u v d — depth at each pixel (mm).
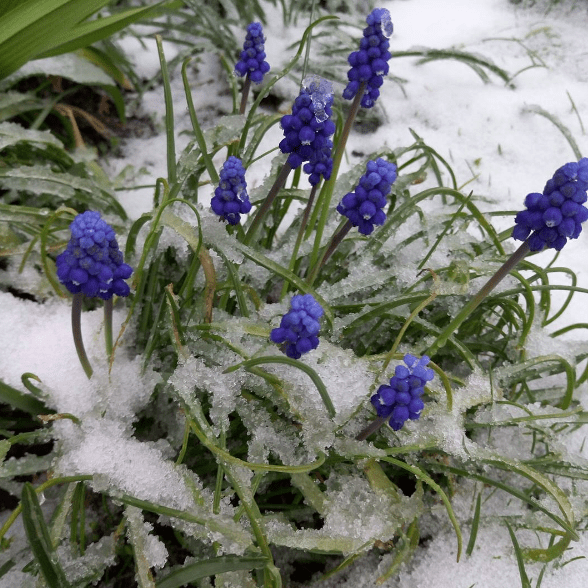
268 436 464
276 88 778
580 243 647
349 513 451
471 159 729
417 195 518
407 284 527
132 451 454
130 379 485
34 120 669
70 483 441
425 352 506
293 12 888
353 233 561
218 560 408
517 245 631
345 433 479
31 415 498
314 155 446
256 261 469
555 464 486
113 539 451
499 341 551
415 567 483
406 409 404
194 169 520
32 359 488
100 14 726
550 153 734
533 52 845
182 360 461
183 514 421
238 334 473
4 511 489
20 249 521
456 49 807
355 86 449
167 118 505
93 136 710
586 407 543
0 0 542
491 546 489
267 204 477
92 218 388
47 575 396
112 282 410
